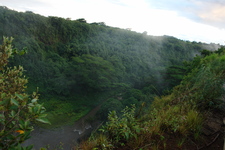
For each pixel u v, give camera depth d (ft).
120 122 9.70
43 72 160.86
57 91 138.72
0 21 175.63
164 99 18.42
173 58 300.40
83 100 139.54
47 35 219.61
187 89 17.19
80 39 255.09
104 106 91.91
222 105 13.92
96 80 149.48
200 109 13.61
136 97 100.32
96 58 173.68
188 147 9.27
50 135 77.00
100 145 8.71
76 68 155.33
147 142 9.34
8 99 4.54
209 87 14.84
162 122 11.04
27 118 4.66
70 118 104.17
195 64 55.11
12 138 4.35
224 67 19.69
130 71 211.41
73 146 9.66
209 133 10.68
